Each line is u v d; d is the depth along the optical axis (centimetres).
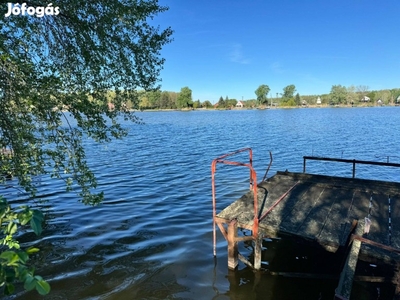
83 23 530
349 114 6762
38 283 142
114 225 777
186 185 1212
